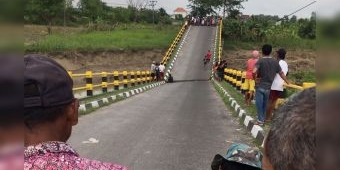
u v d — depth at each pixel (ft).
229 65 200.44
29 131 4.94
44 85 4.90
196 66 163.63
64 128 5.29
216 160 8.38
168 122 39.83
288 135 3.55
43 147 4.99
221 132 34.78
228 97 60.85
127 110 48.32
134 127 36.50
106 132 33.73
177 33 230.27
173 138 31.99
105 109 48.75
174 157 26.17
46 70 4.95
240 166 7.97
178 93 77.66
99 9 264.31
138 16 317.42
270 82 34.37
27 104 4.78
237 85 74.64
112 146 28.78
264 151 4.01
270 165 3.85
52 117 5.04
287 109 3.68
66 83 5.17
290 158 3.52
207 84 115.96
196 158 26.02
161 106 53.78
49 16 184.34
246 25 233.14
